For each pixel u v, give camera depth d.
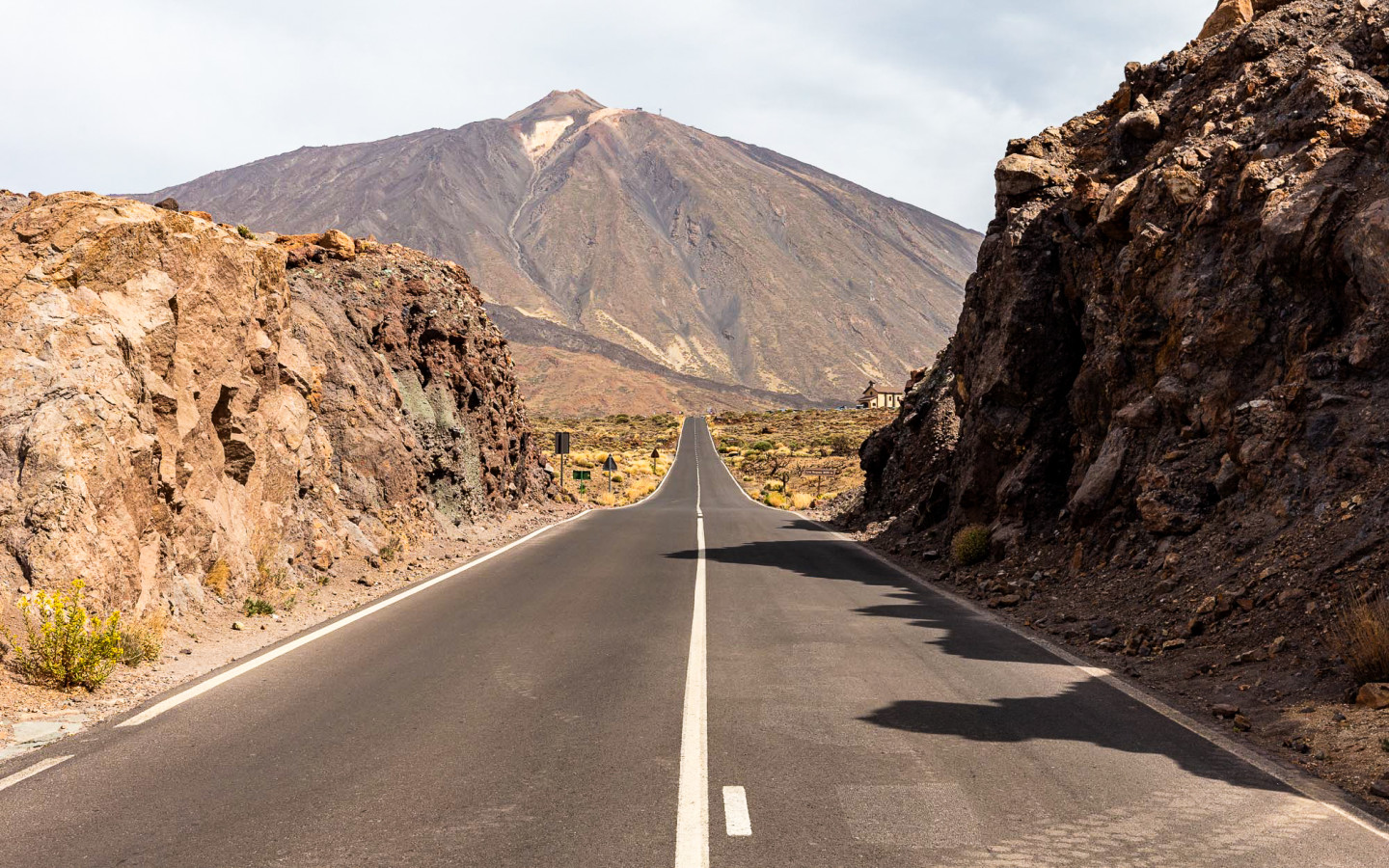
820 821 5.16
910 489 28.25
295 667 9.23
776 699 8.04
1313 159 13.78
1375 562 9.27
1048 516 17.67
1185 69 19.25
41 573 8.89
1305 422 11.93
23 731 6.82
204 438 12.96
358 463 20.27
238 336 14.24
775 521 36.19
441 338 27.84
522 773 5.97
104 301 11.40
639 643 10.66
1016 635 11.56
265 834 4.89
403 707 7.68
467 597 14.45
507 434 34.72
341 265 25.91
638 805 5.39
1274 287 13.58
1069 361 18.78
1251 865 4.61
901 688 8.53
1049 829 5.06
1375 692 7.28
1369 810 5.48
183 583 11.45
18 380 9.85
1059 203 19.55
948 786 5.79
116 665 8.86
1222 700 8.16
